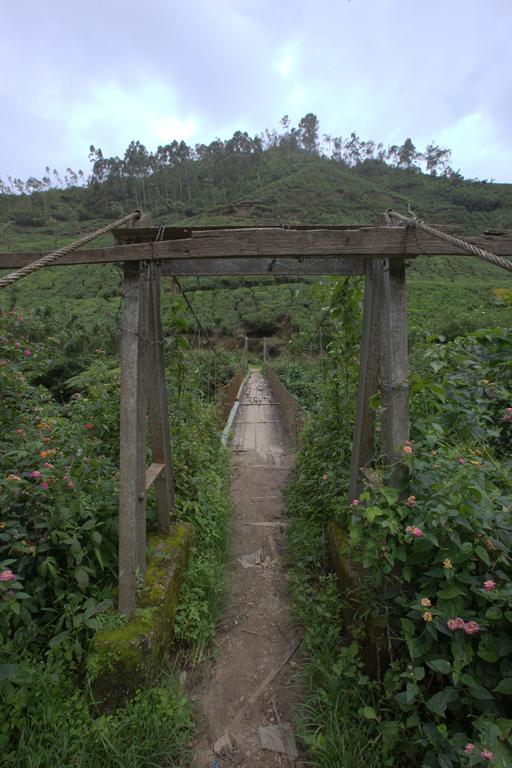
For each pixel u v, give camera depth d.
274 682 2.30
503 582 1.56
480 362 3.02
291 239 2.12
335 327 3.92
